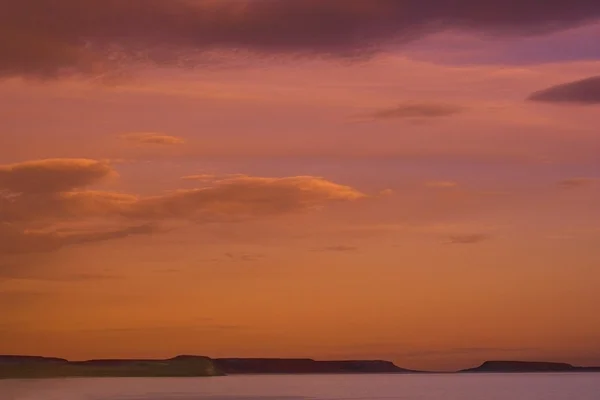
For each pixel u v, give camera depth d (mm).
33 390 133125
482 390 166625
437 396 137750
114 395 121000
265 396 127688
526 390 164875
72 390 134625
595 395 140250
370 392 155000
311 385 199500
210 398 116812
